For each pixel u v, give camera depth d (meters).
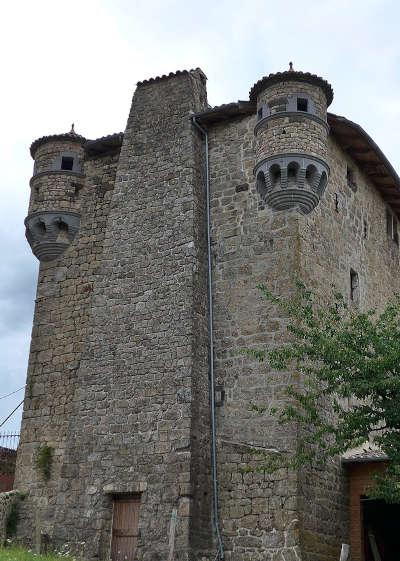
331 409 21.58
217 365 21.92
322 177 22.48
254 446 20.59
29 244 26.77
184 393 21.09
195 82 25.41
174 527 19.53
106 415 22.12
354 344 17.58
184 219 23.11
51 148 26.56
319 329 19.27
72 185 26.22
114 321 23.08
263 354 19.06
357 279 25.30
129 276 23.38
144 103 25.44
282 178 22.09
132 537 20.80
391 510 24.59
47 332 25.20
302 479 19.86
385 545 24.75
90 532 21.06
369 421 16.84
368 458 21.47
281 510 19.61
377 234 28.00
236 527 20.12
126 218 24.16
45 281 25.89
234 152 23.86
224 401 21.47
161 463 20.75
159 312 22.42
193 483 20.22
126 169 24.78
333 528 20.72
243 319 21.95
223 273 22.72
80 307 24.92
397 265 29.67
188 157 23.81
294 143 22.12
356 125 24.19
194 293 22.17
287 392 18.73
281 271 21.77
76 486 21.80
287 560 19.08
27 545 22.47
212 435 21.28
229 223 23.12
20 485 23.70
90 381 22.75
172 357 21.69
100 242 25.34
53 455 23.52
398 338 17.31
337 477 21.48
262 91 23.23
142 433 21.38
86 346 23.22
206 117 24.20
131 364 22.30
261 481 20.17
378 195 28.67
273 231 22.28
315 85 23.03
